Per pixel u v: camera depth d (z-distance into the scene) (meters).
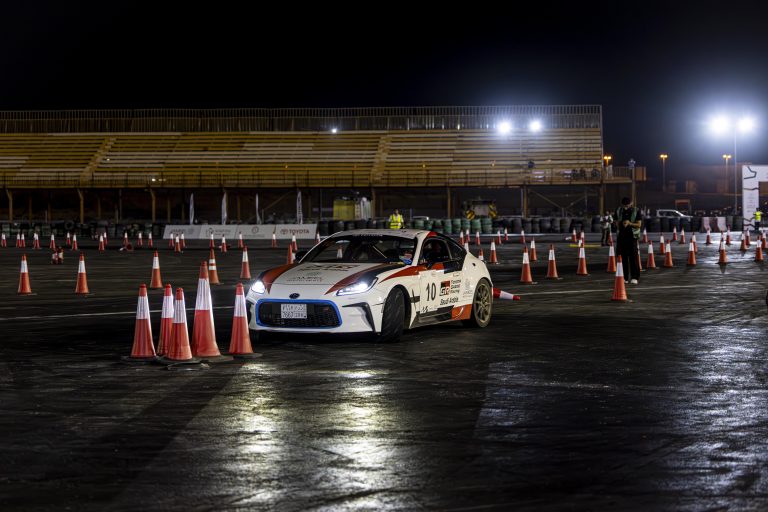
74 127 77.44
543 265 28.47
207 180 69.06
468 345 12.13
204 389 9.23
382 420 7.89
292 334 12.80
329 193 80.44
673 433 7.43
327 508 5.59
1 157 74.88
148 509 5.59
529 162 70.56
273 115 77.31
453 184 68.25
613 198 74.69
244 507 5.62
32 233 58.12
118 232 57.66
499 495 5.83
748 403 8.57
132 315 15.73
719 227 60.91
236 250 39.41
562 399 8.77
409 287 12.41
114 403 8.59
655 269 26.80
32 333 13.39
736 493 5.87
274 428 7.61
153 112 77.62
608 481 6.13
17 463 6.59
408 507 5.60
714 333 13.30
